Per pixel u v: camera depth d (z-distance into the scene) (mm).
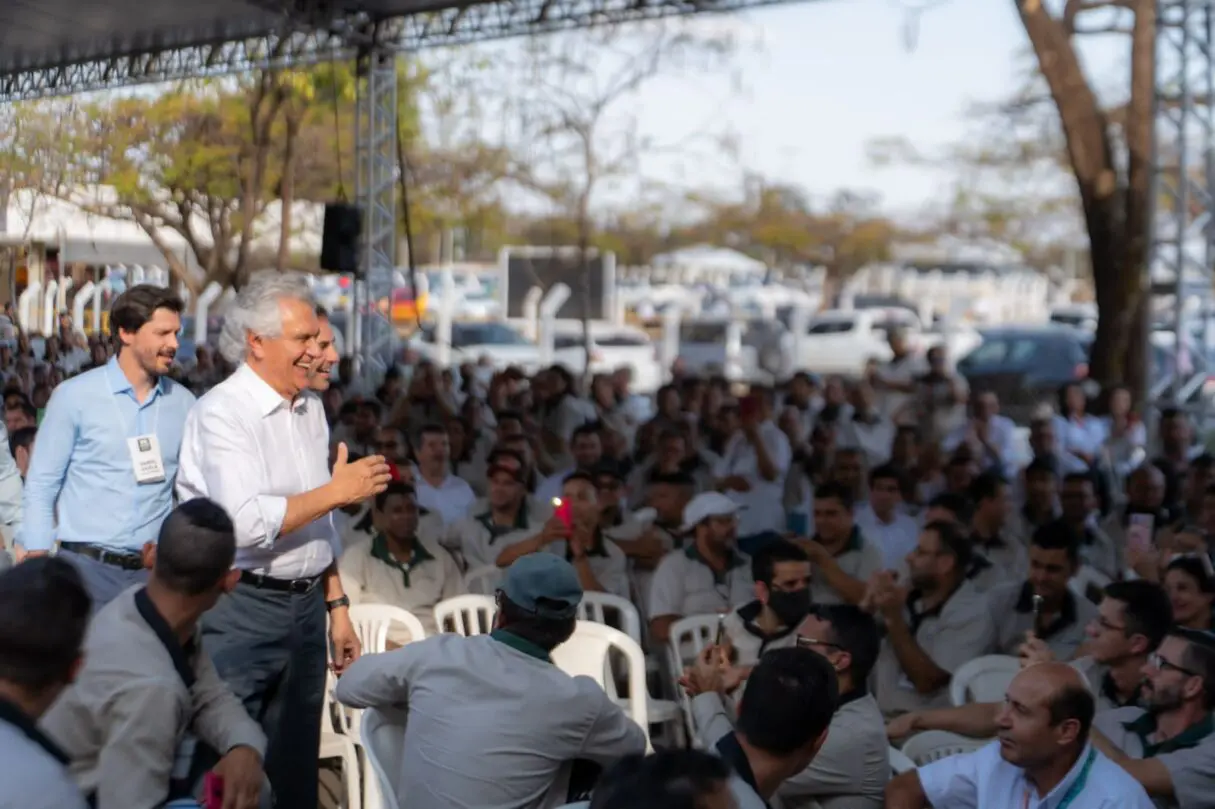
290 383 4184
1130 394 13781
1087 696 3398
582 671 4953
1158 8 11547
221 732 3236
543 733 3371
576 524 6625
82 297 10414
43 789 2318
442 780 3393
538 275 31172
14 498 6547
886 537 7781
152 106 14664
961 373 23547
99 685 2965
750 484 10023
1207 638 4105
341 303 22766
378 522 6488
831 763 3879
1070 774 3451
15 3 11867
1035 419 11000
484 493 10461
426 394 12852
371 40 12766
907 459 9883
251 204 16656
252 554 4145
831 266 46594
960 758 3734
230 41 13375
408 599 6457
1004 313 47281
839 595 6414
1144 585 4477
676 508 7598
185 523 3111
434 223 26922
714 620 6090
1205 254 11852
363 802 5219
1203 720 4066
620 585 6812
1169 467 9531
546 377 13922
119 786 2934
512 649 3447
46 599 2471
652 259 43188
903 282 47188
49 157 12852
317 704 4398
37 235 11695
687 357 29703
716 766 2109
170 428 4797
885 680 5527
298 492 4242
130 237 13562
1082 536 7836
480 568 6762
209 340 11477
